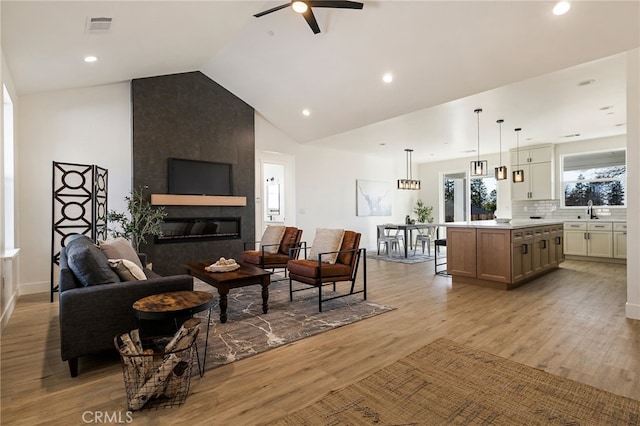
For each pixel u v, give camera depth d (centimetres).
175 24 350
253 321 317
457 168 938
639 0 262
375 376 214
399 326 303
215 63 528
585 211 698
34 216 431
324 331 291
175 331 239
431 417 172
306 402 186
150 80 516
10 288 339
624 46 303
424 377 212
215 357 241
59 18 274
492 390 197
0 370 223
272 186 742
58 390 198
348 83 468
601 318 320
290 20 389
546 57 334
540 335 279
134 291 227
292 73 489
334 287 433
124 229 464
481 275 454
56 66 369
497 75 375
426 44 362
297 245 498
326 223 781
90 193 419
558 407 179
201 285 479
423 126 580
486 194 889
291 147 710
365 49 395
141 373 182
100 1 266
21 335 286
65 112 456
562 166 733
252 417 173
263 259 466
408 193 1005
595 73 365
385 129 602
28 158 429
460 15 318
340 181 816
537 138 676
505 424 167
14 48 305
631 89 308
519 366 225
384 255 768
